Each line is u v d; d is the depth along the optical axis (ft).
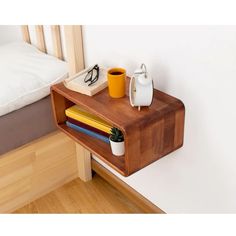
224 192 4.07
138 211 5.50
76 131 4.77
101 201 5.70
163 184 4.90
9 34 7.47
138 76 3.81
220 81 3.49
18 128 5.08
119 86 4.09
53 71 5.49
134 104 3.88
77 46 4.94
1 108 4.90
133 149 3.77
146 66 4.24
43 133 5.40
